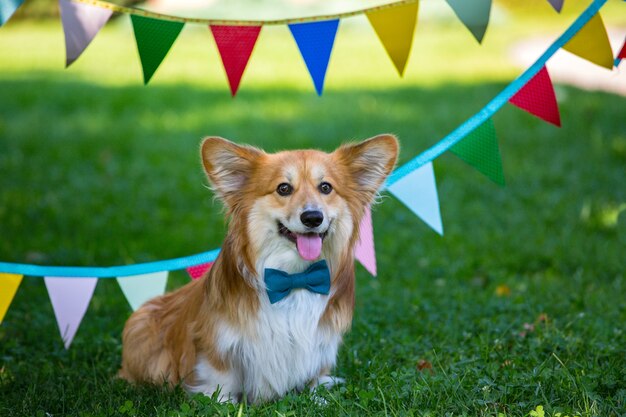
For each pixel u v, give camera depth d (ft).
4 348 16.14
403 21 12.71
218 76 53.11
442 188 30.19
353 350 15.46
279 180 12.67
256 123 39.99
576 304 18.47
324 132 37.88
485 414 11.64
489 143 14.43
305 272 12.79
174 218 27.12
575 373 13.19
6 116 41.06
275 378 13.00
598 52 13.88
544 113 14.33
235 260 12.73
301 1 72.49
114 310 19.30
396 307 18.66
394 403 12.23
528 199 28.55
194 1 71.10
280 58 59.67
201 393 12.38
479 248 23.93
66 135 37.40
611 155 33.30
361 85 49.85
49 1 75.25
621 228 24.68
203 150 12.69
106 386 13.64
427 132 37.73
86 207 27.81
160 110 43.19
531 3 72.54
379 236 25.40
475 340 15.65
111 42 66.13
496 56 57.82
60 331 15.70
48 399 12.98
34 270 14.11
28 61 58.39
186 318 13.46
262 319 12.77
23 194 28.58
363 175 13.58
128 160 33.83
